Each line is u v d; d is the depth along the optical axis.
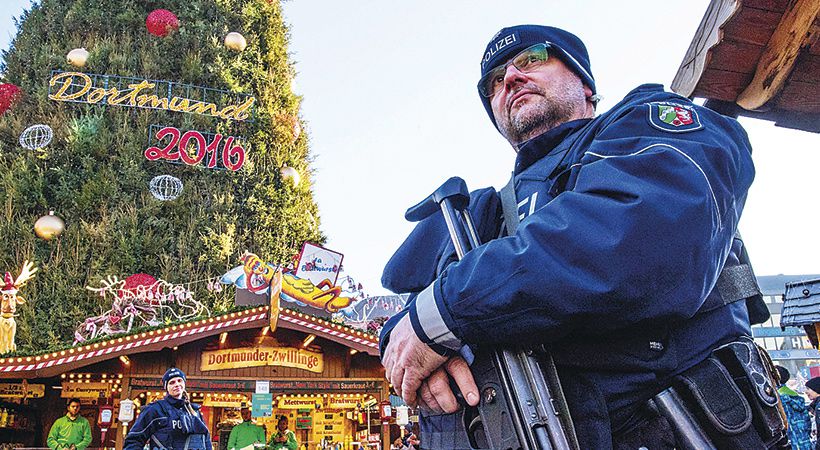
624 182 0.97
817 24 1.86
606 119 1.24
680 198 0.94
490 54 1.63
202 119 27.22
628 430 1.03
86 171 24.16
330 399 15.07
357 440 16.36
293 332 12.12
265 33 30.95
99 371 11.29
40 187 23.08
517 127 1.51
